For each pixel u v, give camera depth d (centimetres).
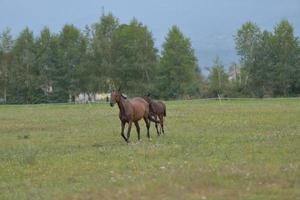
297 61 9444
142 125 3369
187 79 9444
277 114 4047
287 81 9438
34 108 6656
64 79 9575
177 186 1282
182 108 5456
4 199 1293
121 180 1411
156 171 1524
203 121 3553
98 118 4216
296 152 1803
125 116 2367
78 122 3866
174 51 9356
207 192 1227
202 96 9250
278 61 9531
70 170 1662
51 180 1517
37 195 1309
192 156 1825
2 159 2012
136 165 1677
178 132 2847
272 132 2625
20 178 1586
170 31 9456
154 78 9544
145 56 9525
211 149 1997
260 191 1220
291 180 1308
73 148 2292
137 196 1219
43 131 3247
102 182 1412
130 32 9544
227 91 9288
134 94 9569
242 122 3362
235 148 1992
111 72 9569
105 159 1862
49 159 1928
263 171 1423
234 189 1249
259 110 4684
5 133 3197
